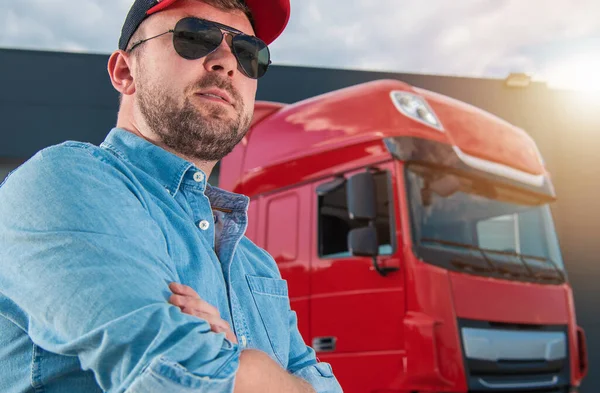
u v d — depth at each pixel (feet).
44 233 3.56
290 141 15.67
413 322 12.39
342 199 14.10
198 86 5.03
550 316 14.11
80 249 3.50
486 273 13.53
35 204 3.69
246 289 4.94
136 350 3.19
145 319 3.26
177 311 3.43
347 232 13.80
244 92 5.30
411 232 12.99
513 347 13.20
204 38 5.14
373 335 12.87
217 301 4.42
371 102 14.53
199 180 4.78
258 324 4.84
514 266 14.16
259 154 16.22
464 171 14.33
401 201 13.23
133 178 4.27
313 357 5.57
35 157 4.02
